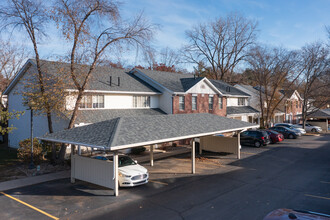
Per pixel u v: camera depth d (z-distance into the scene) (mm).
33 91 17672
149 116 15148
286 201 10773
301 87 56688
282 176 15000
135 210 9922
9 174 15305
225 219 9008
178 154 22734
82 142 11445
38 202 10844
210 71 60312
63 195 11758
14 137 25828
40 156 17797
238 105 38938
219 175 15305
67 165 17234
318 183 13469
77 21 16266
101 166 12234
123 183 12570
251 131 27250
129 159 14406
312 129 43344
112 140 10703
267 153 22922
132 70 29359
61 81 16219
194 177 14891
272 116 41438
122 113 22906
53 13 15648
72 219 9133
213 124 17719
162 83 27188
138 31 17578
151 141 11930
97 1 16281
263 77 37844
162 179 14484
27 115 23812
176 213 9594
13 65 33688
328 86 38531
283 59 37656
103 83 23234
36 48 16766
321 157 20891
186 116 17641
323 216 5840
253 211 9695
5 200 11094
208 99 30891
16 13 16094
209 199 11094
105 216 9367
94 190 12508
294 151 23922
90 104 21672
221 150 22266
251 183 13594
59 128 20406
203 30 56625
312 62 39562
